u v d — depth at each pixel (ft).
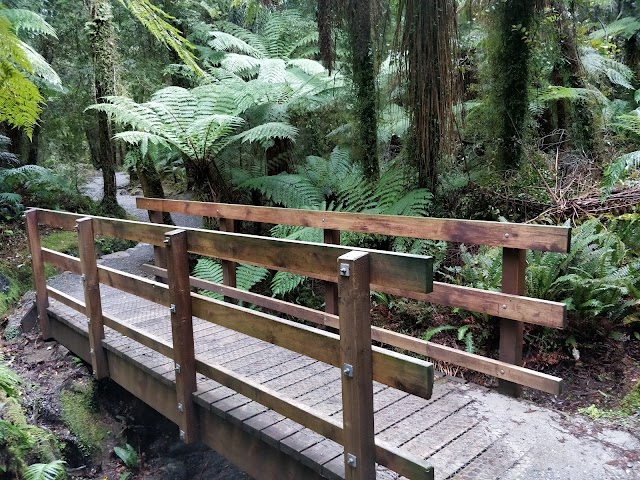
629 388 8.92
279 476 7.07
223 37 21.75
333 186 17.19
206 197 18.86
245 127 19.99
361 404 5.31
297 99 19.35
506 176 14.15
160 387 9.36
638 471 6.52
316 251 5.77
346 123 18.12
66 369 12.69
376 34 14.53
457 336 11.25
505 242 8.04
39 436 10.34
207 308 7.66
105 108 16.43
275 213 11.95
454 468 6.56
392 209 13.43
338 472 6.06
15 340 14.33
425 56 12.55
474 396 8.44
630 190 13.00
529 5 13.73
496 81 14.40
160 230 8.56
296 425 7.25
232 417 7.52
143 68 24.34
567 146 15.92
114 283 10.24
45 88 22.17
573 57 15.80
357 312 5.17
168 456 11.35
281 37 24.66
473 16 15.29
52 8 24.41
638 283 10.46
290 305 11.18
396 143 18.29
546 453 6.90
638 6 22.27
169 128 17.37
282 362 9.74
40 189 23.85
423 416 7.79
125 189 37.01
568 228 7.27
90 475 10.81
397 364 5.13
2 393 11.00
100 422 11.68
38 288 13.74
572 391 9.18
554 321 7.49
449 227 8.79
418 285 4.77
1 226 21.12
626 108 19.84
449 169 14.34
